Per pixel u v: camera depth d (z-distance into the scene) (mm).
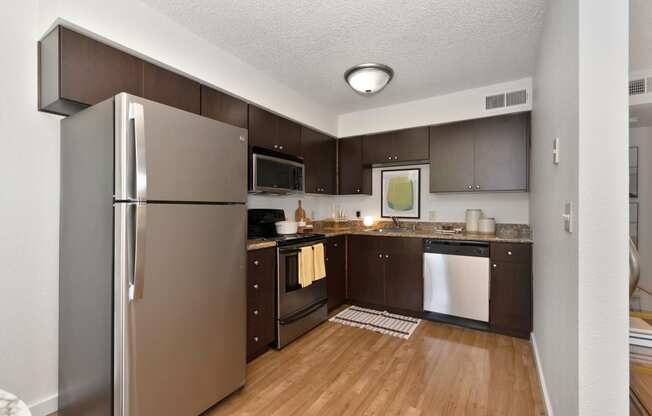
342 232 3549
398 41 2307
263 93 2846
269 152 2789
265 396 1869
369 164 3879
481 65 2674
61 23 1566
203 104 2289
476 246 2869
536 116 2443
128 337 1326
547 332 1783
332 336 2736
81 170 1563
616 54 1027
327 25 2115
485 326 2850
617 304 1022
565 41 1300
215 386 1712
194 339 1595
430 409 1740
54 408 1727
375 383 2000
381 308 3400
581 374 1057
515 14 1971
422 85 3104
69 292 1649
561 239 1387
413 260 3182
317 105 3641
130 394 1331
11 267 1604
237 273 1861
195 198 1598
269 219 3039
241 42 2336
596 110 1043
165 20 2023
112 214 1373
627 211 1018
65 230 1688
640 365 1229
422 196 3785
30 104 1654
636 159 3213
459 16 2000
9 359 1601
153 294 1407
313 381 2027
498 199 3305
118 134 1339
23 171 1634
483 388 1938
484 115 3129
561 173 1387
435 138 3395
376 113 3805
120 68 1800
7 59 1587
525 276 2654
